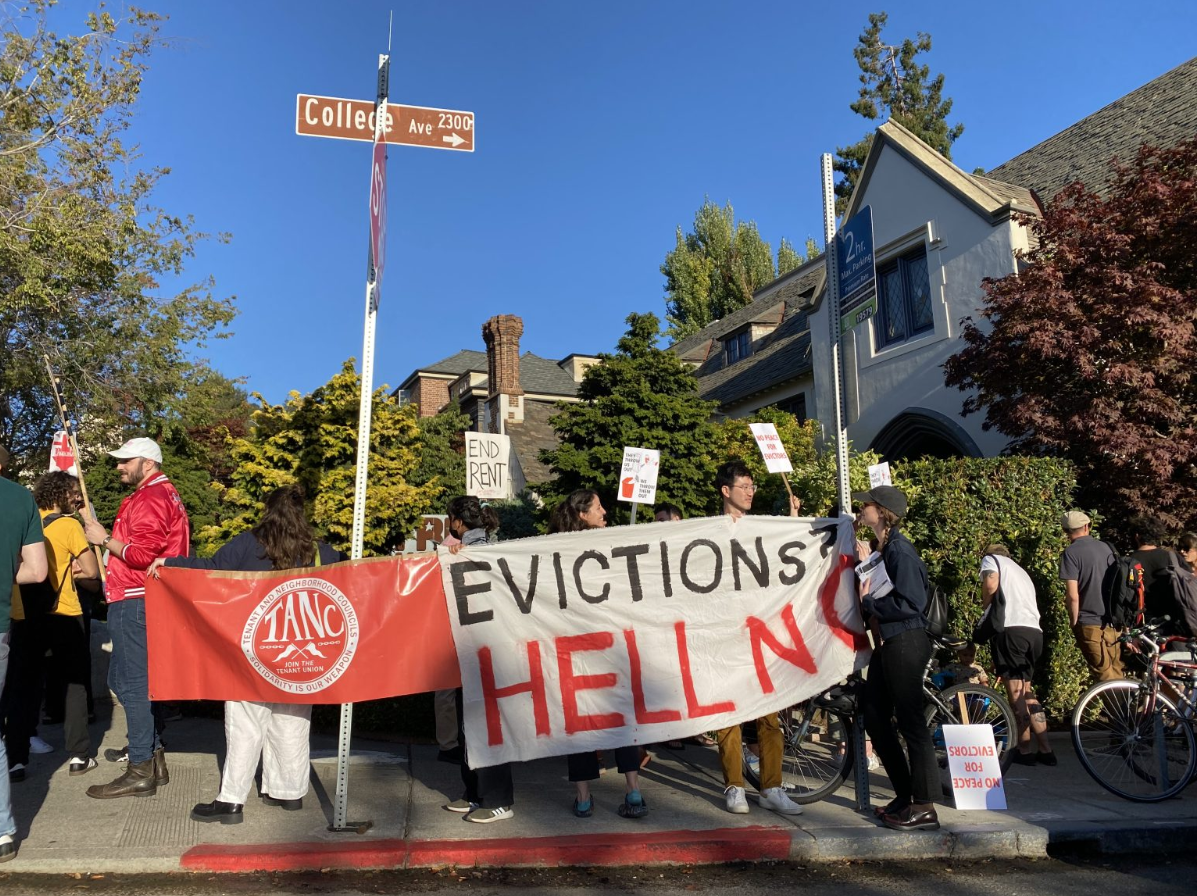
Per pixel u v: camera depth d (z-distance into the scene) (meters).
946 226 14.49
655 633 5.44
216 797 5.56
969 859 5.09
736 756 5.63
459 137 5.71
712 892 4.51
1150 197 9.87
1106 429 9.21
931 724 6.36
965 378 11.30
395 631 5.20
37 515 4.98
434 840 4.96
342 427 11.12
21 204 14.68
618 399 12.95
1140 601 6.60
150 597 5.21
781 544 5.67
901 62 42.22
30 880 4.47
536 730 5.25
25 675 6.03
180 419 18.45
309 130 5.45
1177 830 5.31
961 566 8.65
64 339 16.34
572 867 4.85
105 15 15.09
